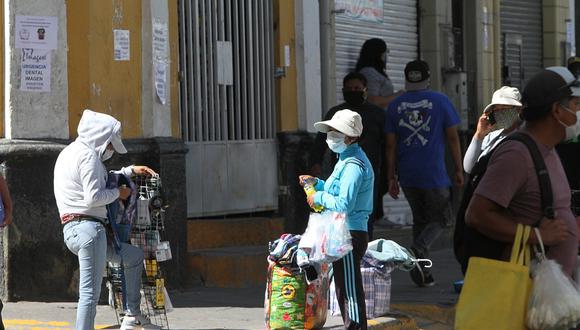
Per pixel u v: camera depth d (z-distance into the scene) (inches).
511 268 455.5
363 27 1315.2
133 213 745.0
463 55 1528.1
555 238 463.8
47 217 864.3
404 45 1411.2
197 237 1040.2
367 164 715.4
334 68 1243.8
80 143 696.4
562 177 475.2
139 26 938.1
